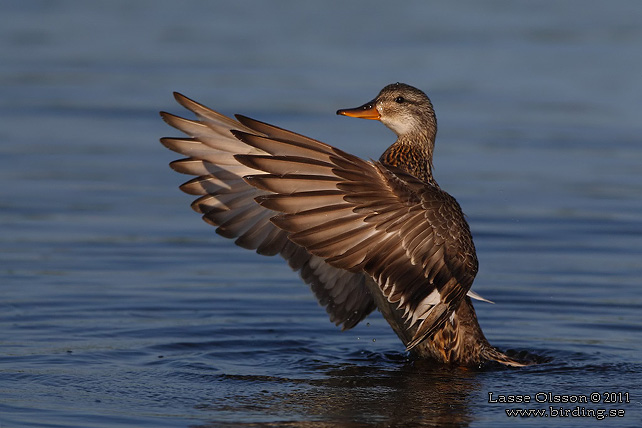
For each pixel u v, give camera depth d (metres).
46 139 18.81
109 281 12.39
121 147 18.50
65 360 9.56
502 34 27.62
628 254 13.75
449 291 8.72
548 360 10.09
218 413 8.11
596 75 23.61
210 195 9.81
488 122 20.27
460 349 9.90
